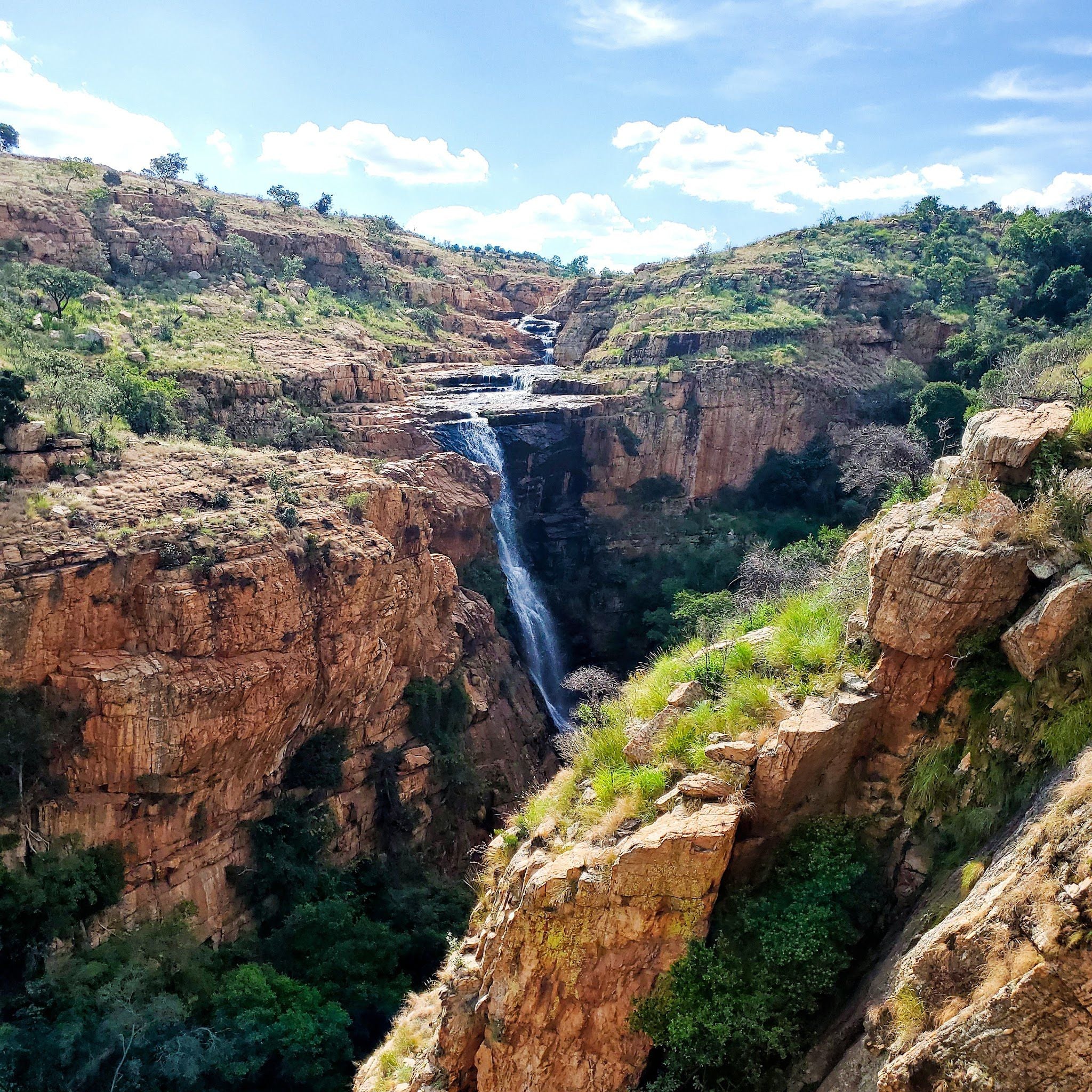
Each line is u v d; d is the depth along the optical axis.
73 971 22.45
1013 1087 8.30
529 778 41.44
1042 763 11.45
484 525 48.38
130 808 25.84
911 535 13.13
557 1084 13.09
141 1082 20.58
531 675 50.12
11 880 22.97
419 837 34.78
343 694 32.25
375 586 32.84
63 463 30.16
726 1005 12.05
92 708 25.09
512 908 13.88
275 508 31.73
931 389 51.91
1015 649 11.99
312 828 30.47
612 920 12.80
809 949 12.09
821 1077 11.39
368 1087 18.12
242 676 27.19
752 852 13.37
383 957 26.80
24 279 51.81
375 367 57.00
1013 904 8.99
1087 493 12.55
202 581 27.16
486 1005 13.81
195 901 27.16
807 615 16.62
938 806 12.70
